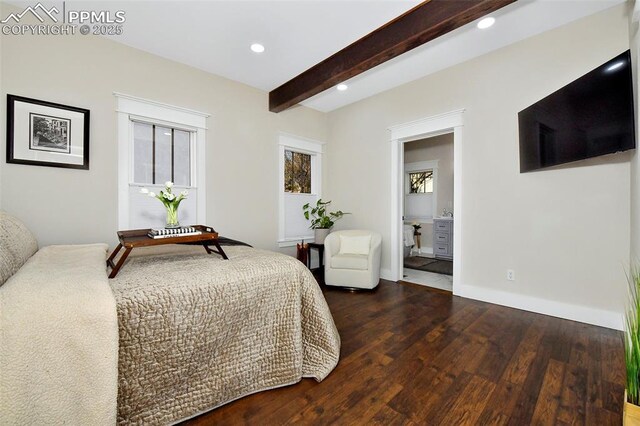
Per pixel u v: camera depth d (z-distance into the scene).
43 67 2.21
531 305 2.60
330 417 1.28
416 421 1.25
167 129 2.94
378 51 2.44
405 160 6.43
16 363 0.88
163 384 1.21
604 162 2.22
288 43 2.62
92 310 1.01
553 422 1.24
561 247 2.44
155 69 2.79
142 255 1.90
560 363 1.71
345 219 4.32
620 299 2.17
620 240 2.16
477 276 2.96
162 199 1.98
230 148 3.36
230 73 3.21
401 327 2.26
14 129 2.09
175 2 2.07
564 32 2.39
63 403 0.93
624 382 1.51
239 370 1.42
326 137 4.58
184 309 1.26
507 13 2.25
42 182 2.21
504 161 2.75
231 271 1.48
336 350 1.69
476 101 2.93
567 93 2.18
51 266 1.36
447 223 5.35
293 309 1.61
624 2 2.11
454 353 1.84
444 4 2.02
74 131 2.34
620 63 1.83
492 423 1.24
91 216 2.43
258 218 3.64
